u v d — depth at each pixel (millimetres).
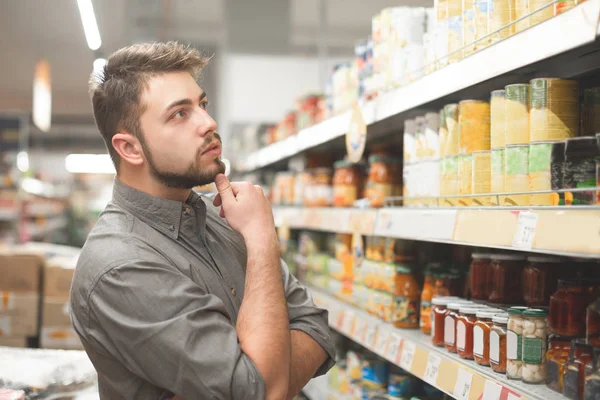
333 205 3373
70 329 3500
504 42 1386
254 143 4953
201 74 1459
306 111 3512
